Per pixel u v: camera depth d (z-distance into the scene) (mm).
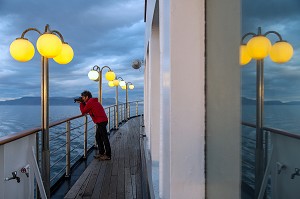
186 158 1054
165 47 1237
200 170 1050
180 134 1057
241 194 711
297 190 482
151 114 3615
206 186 1039
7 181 2523
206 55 1049
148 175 3209
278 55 527
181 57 1062
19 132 2783
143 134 7480
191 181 1049
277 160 536
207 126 1033
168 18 1113
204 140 1053
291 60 490
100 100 6781
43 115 3055
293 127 488
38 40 2762
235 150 751
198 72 1062
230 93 785
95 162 5320
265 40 571
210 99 994
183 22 1065
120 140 7840
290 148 495
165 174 1238
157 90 3643
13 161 2658
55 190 3828
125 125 11484
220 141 879
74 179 4328
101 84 6793
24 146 2910
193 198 1048
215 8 932
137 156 5816
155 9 2695
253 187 642
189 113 1058
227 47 810
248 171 668
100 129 5562
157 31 3465
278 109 528
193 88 1061
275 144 542
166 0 1197
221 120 868
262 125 592
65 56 3193
